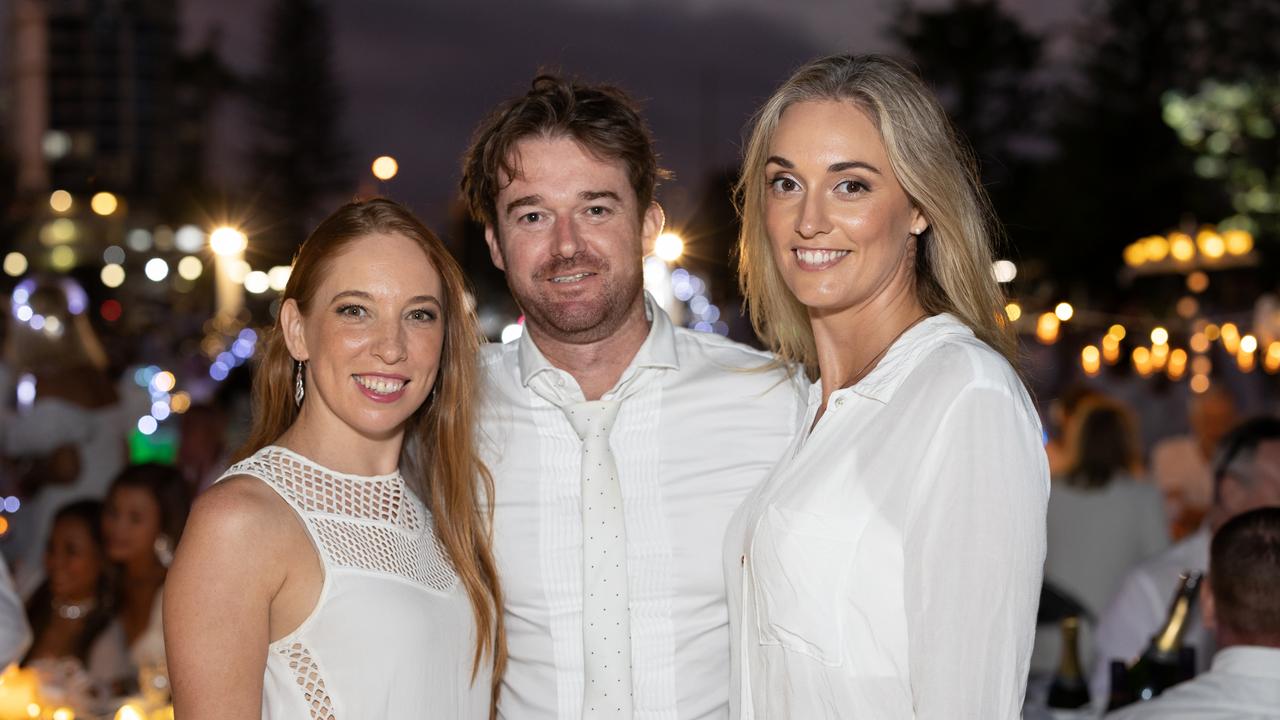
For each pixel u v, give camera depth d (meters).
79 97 54.97
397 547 2.15
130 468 3.73
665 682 2.47
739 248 2.50
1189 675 3.16
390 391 2.13
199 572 1.96
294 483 2.09
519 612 2.51
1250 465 3.51
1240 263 12.62
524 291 2.49
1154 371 8.58
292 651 2.02
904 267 2.14
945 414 1.90
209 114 56.81
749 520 2.18
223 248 6.24
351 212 2.18
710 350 2.69
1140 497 4.92
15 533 5.49
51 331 5.59
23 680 3.29
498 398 2.59
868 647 1.93
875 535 1.93
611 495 2.49
